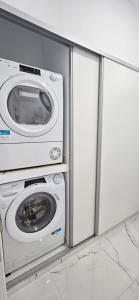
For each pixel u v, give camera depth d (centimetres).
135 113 179
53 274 129
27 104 119
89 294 114
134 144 188
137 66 170
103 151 154
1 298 71
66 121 134
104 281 124
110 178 167
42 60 145
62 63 129
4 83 102
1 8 86
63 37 110
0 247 69
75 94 128
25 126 115
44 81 119
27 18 95
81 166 143
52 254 143
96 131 149
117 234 178
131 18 157
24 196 116
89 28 126
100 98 142
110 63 144
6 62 102
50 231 136
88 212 157
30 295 114
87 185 151
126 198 193
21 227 121
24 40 146
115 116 158
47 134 126
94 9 127
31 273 126
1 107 102
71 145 133
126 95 165
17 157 114
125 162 181
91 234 166
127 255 149
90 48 126
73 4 115
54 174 134
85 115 138
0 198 107
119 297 112
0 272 69
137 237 174
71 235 148
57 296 113
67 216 148
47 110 129
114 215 182
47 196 131
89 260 142
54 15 107
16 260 123
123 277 127
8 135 108
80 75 128
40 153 124
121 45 151
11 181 110
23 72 109
